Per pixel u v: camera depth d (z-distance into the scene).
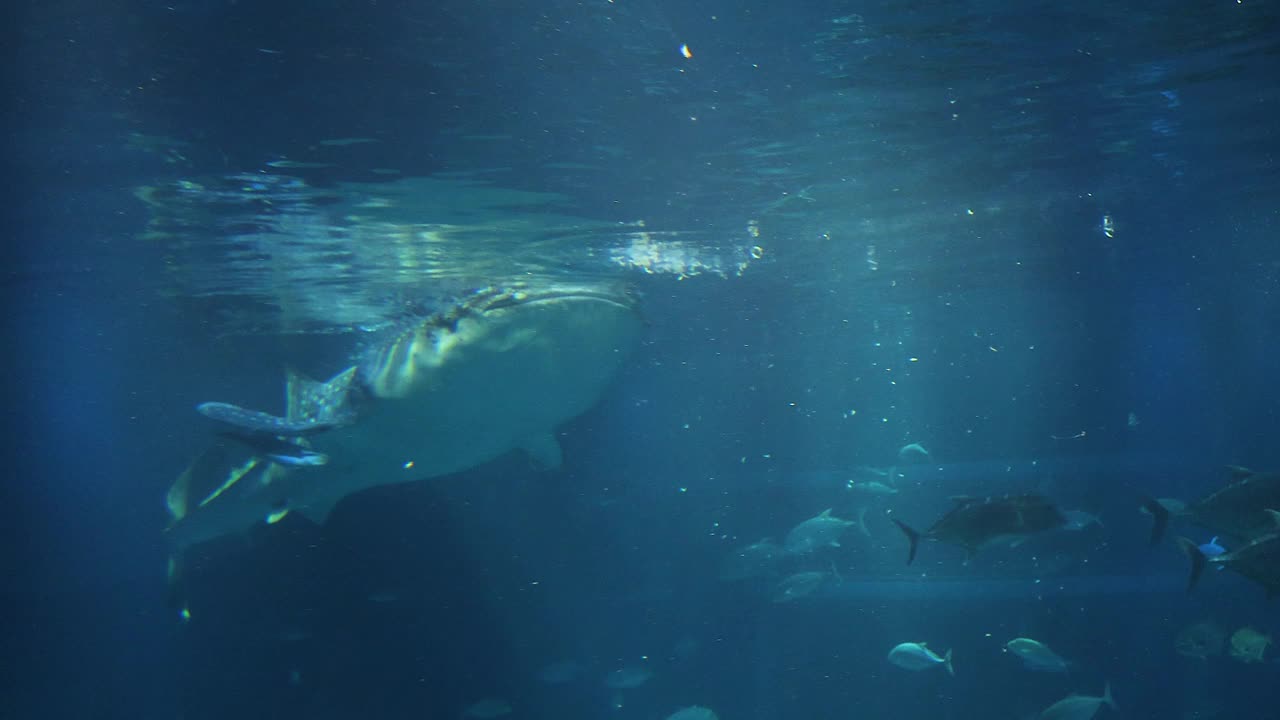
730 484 26.58
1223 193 18.45
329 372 24.91
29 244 13.42
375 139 9.44
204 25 6.64
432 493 19.11
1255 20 9.16
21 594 24.42
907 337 41.47
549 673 15.39
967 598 18.12
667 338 31.50
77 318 20.27
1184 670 15.35
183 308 19.23
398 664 17.89
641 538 22.73
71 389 31.88
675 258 17.86
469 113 8.88
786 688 17.28
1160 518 6.51
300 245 14.02
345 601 18.17
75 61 7.10
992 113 11.42
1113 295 34.34
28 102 7.92
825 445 42.16
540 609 19.38
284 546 18.20
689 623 19.19
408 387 7.26
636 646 18.97
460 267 16.20
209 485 10.16
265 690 17.58
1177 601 17.30
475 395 7.54
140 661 21.86
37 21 6.40
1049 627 16.89
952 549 21.55
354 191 11.30
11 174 9.98
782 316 29.92
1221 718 14.06
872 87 9.81
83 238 13.19
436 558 18.89
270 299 18.33
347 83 7.90
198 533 10.95
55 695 21.61
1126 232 21.77
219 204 11.59
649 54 7.97
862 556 22.36
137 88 7.73
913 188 14.91
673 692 17.88
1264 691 14.46
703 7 7.22
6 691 21.67
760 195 13.96
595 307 7.53
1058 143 13.22
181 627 18.23
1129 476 38.56
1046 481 11.90
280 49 7.12
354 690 17.58
